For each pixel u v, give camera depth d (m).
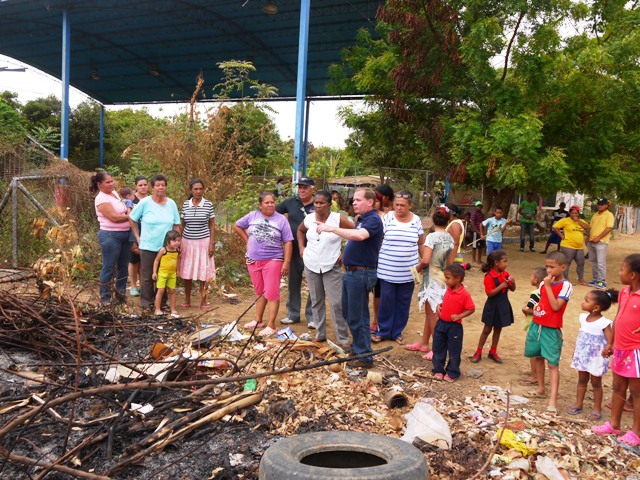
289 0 19.34
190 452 3.71
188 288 7.85
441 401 4.91
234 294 9.02
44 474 3.15
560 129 13.24
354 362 5.59
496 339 6.16
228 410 4.24
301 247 6.74
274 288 6.51
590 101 12.78
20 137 13.89
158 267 7.17
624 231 28.84
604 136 12.82
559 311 4.86
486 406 4.82
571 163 13.01
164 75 30.66
